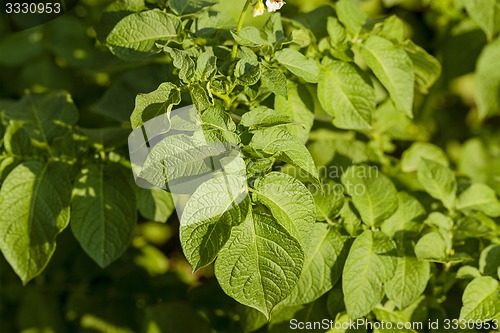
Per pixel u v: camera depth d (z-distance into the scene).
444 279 0.75
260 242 0.64
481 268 0.73
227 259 0.63
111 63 0.85
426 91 0.82
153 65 0.83
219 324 0.84
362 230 0.72
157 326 0.84
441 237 0.73
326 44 0.75
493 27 0.88
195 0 0.73
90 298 0.90
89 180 0.74
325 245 0.71
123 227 0.73
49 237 0.71
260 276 0.64
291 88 0.73
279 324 0.74
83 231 0.73
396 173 0.81
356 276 0.70
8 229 0.71
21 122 0.76
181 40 0.70
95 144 0.75
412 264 0.72
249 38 0.68
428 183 0.77
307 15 0.78
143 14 0.70
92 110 0.82
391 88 0.75
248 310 0.75
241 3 0.82
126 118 0.81
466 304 0.71
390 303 0.74
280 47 0.70
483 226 0.75
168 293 0.89
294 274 0.63
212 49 0.70
